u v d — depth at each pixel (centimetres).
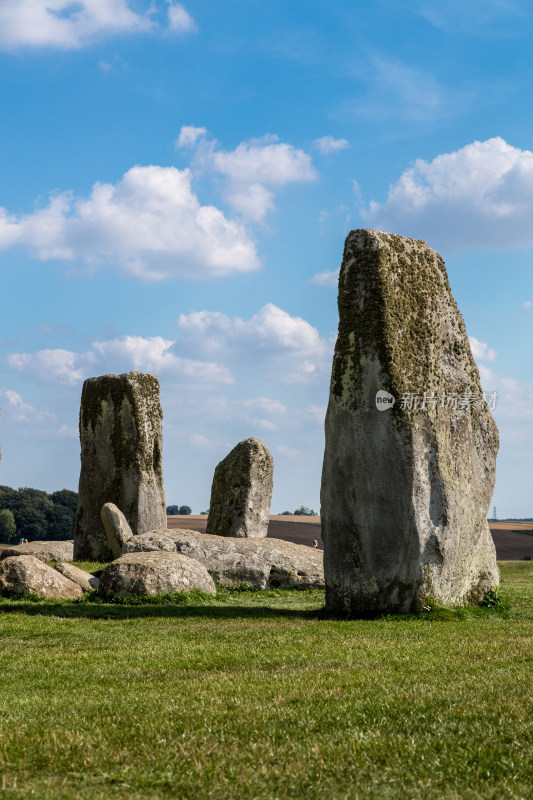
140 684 952
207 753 665
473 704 796
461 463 1720
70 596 1906
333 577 1683
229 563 2347
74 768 639
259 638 1306
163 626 1489
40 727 755
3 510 9856
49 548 3341
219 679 959
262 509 3297
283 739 704
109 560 3444
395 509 1630
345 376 1683
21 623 1507
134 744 693
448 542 1664
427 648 1166
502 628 1441
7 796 574
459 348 1783
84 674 1026
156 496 3516
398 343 1662
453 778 613
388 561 1633
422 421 1662
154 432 3553
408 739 692
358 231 1706
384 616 1602
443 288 1789
